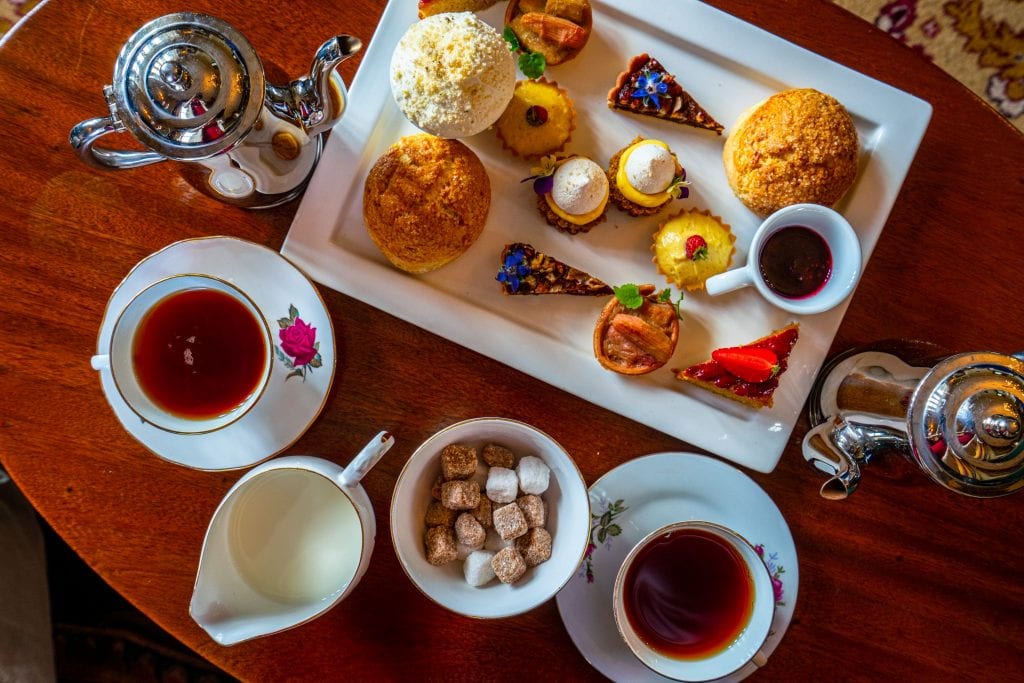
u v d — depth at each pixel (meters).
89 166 1.01
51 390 1.05
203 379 1.00
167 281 0.95
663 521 1.09
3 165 1.04
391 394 1.09
